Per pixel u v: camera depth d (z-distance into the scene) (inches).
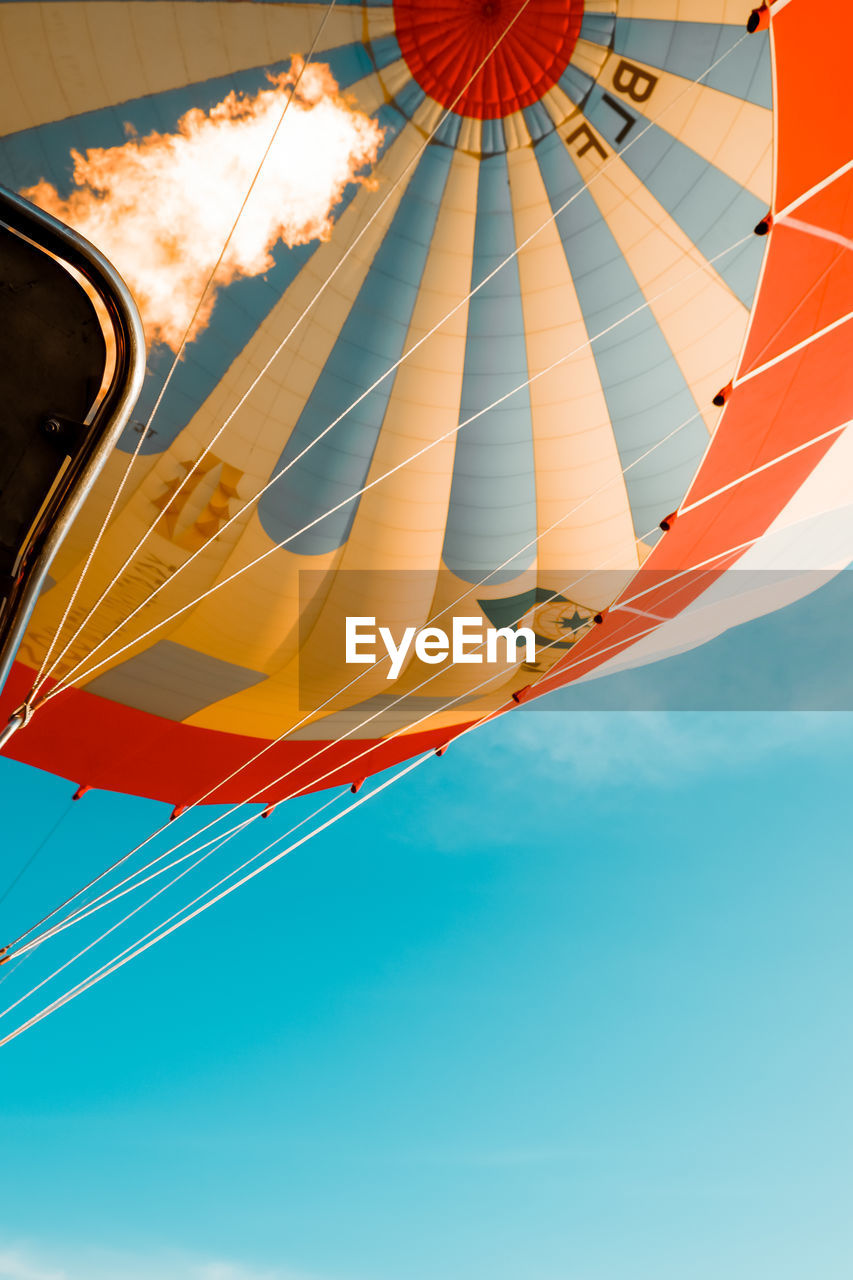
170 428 389.7
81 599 407.5
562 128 370.6
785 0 324.8
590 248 387.2
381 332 395.2
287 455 406.9
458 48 355.9
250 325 383.2
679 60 357.4
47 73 338.6
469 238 386.3
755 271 384.8
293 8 344.8
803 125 345.7
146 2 331.9
